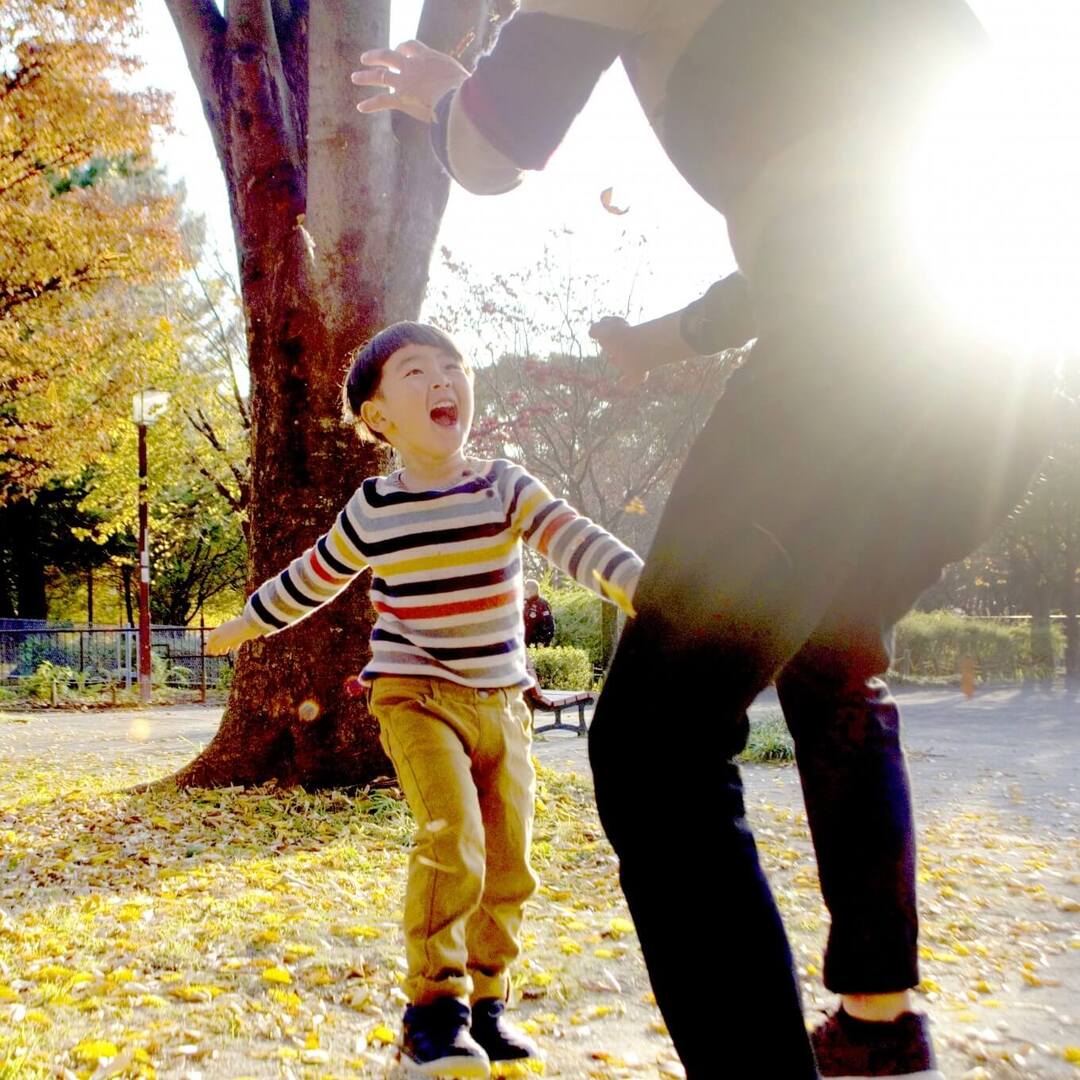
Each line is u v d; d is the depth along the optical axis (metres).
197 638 26.36
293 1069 2.52
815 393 1.46
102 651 25.39
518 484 2.56
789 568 1.41
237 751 7.57
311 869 5.33
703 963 1.36
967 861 5.36
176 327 24.55
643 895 1.42
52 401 20.61
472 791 2.48
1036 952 3.64
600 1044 2.72
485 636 2.58
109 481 28.44
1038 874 5.00
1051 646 26.11
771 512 1.42
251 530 7.77
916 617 27.19
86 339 19.98
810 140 1.51
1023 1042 2.66
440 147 1.77
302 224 7.57
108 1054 2.57
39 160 18.25
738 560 1.40
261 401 7.72
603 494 21.28
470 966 2.59
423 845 2.40
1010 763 10.41
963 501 1.60
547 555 2.44
